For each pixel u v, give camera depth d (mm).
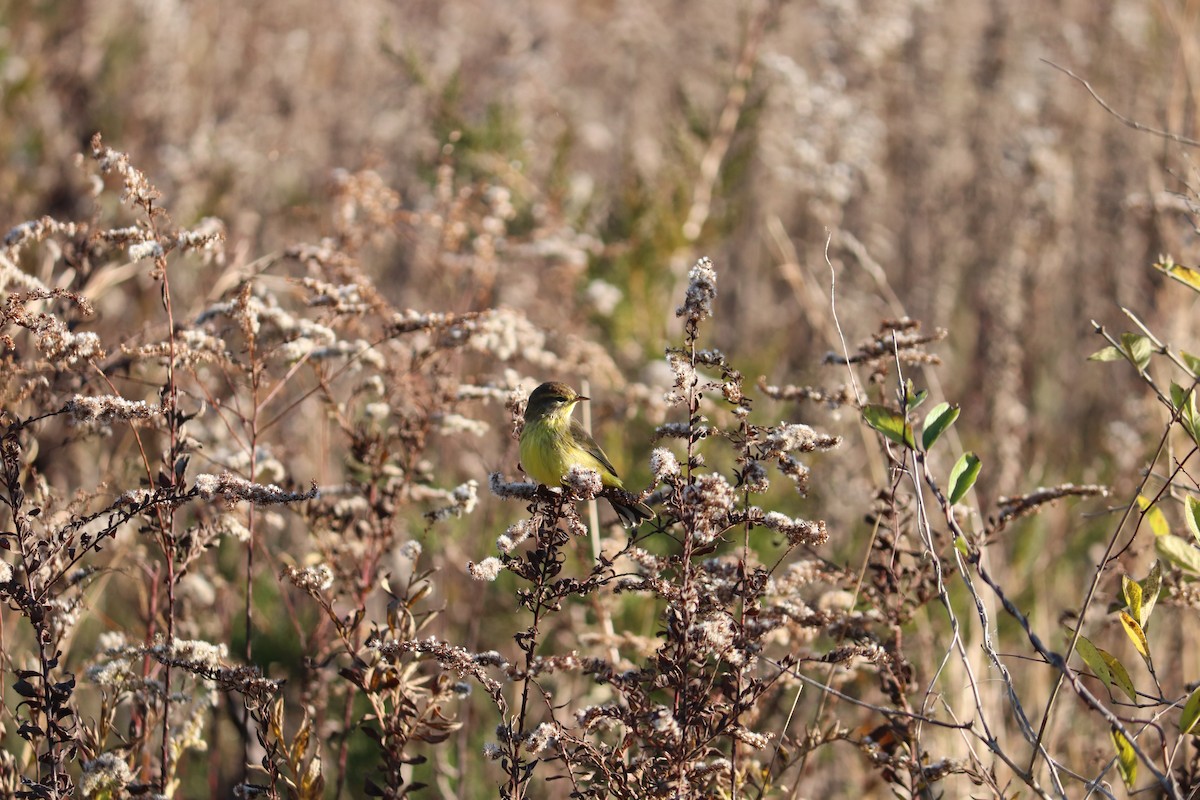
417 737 6793
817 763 9500
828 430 12344
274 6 19672
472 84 18719
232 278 9953
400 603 6879
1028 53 19750
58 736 6379
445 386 9133
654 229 13953
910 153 18641
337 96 18484
